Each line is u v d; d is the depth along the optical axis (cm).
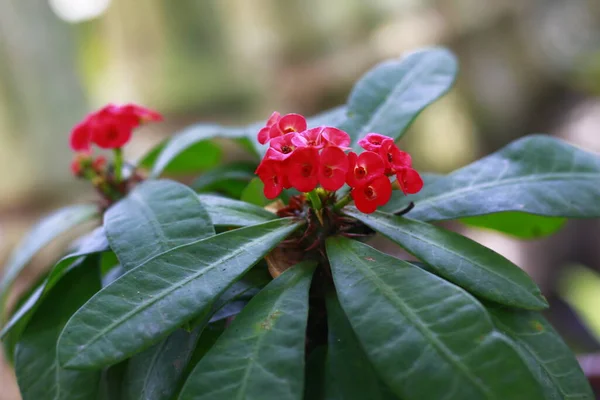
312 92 203
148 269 42
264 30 217
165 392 44
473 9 200
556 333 43
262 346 40
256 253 43
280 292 43
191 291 41
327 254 44
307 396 42
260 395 39
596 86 199
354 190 43
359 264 43
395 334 39
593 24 216
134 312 41
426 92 52
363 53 204
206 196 49
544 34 211
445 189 49
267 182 44
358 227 47
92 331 40
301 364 40
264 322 41
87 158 57
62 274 49
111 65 216
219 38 221
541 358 42
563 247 167
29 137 164
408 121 51
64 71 167
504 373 38
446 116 192
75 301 49
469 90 199
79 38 180
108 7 213
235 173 59
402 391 38
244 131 57
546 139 50
